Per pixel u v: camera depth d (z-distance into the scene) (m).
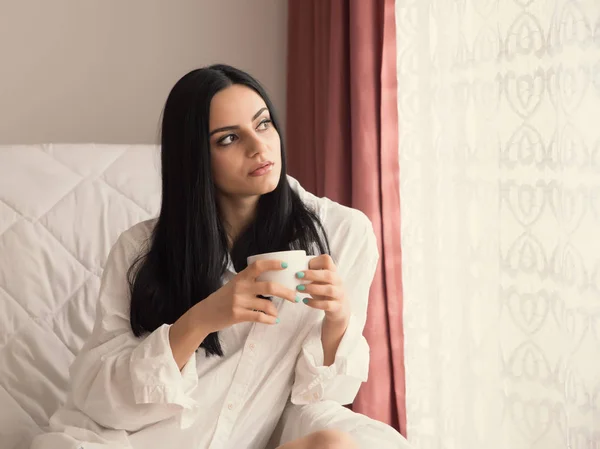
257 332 1.51
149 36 2.59
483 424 1.88
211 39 2.65
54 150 2.07
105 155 2.10
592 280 1.64
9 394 1.78
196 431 1.46
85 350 1.51
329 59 2.29
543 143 1.70
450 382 1.97
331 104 2.24
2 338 1.82
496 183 1.81
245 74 1.49
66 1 2.50
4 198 1.93
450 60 1.93
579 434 1.67
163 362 1.37
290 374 1.54
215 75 1.46
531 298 1.74
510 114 1.76
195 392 1.48
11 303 1.85
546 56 1.68
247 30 2.68
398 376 2.13
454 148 1.93
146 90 2.60
